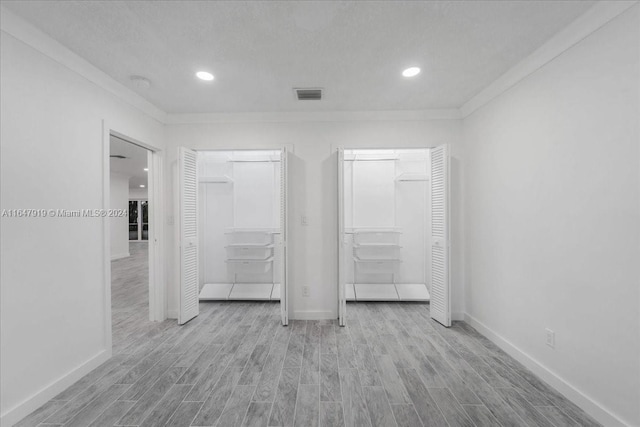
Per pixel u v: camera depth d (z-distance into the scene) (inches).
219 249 167.3
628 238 58.5
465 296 125.6
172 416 66.1
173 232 131.2
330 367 87.4
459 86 102.7
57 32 70.7
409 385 78.0
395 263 158.9
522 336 89.4
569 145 72.0
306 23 68.3
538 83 82.3
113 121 98.0
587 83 66.9
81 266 83.8
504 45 77.7
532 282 85.0
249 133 129.3
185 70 90.4
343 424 63.6
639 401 56.9
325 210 129.3
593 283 65.9
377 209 164.6
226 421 64.5
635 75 56.8
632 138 57.6
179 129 130.3
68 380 78.0
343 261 120.7
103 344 91.3
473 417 65.8
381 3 61.9
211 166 168.4
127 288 186.9
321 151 128.6
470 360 91.6
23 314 67.5
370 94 109.0
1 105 63.5
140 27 69.2
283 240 122.3
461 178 125.9
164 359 92.8
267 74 93.1
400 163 165.0
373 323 124.0
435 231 126.6
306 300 129.6
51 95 75.1
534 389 76.3
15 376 65.5
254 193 166.2
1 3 60.6
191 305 128.9
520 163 90.0
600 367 64.3
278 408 68.8
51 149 75.0
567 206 72.7
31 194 69.8
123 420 64.9
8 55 64.7
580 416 66.1
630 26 57.6
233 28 70.0
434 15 65.8
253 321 126.9
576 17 66.6
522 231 89.2
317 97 111.3
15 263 66.1
